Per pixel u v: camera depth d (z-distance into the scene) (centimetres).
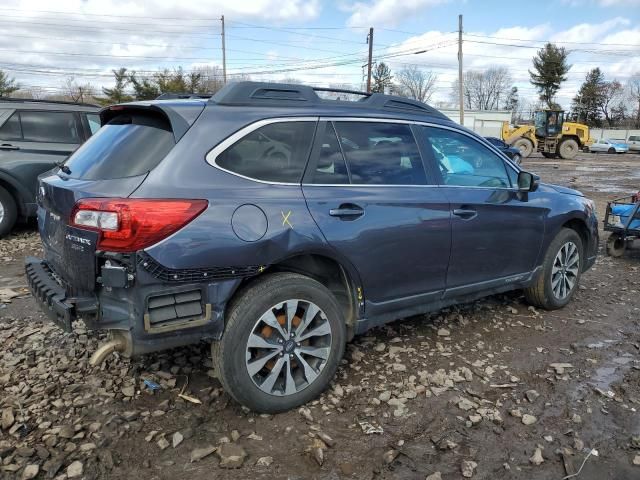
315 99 337
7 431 282
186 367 356
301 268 321
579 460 275
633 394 342
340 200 319
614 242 719
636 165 2792
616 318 479
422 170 370
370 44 4244
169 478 253
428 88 7656
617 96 8788
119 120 331
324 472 260
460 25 3984
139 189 263
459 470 265
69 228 272
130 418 296
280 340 301
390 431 295
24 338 400
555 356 395
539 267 464
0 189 716
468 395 335
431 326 441
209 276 274
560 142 3372
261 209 288
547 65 8038
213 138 287
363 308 341
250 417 302
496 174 425
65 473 252
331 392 331
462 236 382
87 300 270
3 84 5278
